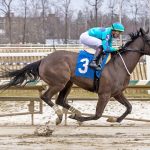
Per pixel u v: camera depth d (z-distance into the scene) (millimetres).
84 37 10094
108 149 8242
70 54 10023
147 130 10547
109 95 9742
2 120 12234
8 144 8719
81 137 9516
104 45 9844
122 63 9891
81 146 8508
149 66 16500
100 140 9148
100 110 9734
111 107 14781
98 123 11852
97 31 10016
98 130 10539
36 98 11367
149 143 8836
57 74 9914
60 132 10195
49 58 10086
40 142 8914
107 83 9680
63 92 10344
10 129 10625
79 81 9938
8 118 12609
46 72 9992
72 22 36969
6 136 9633
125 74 9891
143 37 10078
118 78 9773
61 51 10148
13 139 9258
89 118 9805
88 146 8508
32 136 9617
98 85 9789
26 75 10172
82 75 9844
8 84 10211
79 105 15102
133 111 13883
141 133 10102
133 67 10023
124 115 10125
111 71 9750
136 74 16844
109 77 9688
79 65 9859
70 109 10227
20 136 9609
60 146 8508
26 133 10047
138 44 10070
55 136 9641
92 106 14891
